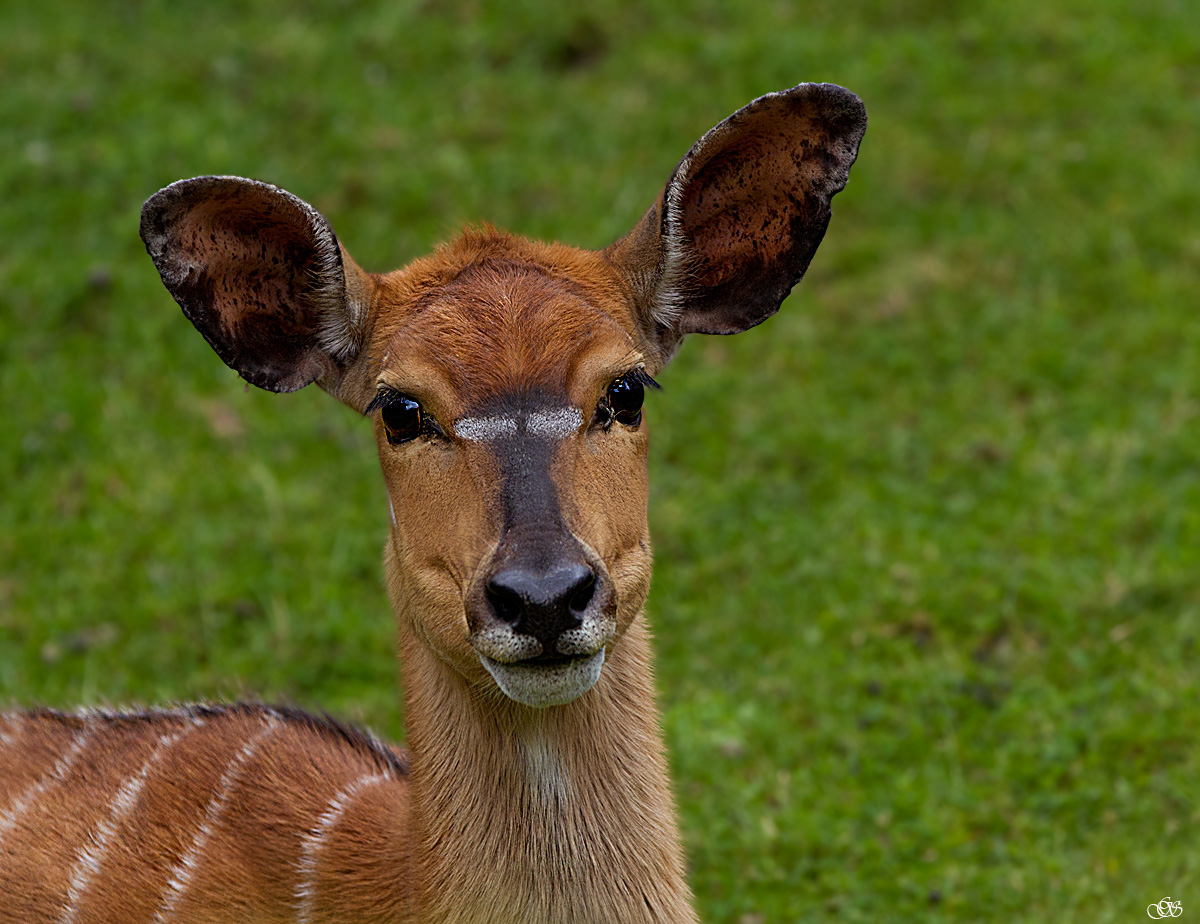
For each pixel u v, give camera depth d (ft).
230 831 23.27
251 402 43.39
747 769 33.01
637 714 21.57
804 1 57.41
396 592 22.17
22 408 42.34
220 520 39.78
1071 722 32.86
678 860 21.97
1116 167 49.42
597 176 50.31
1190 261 46.21
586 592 18.63
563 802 20.92
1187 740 32.24
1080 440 40.88
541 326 20.40
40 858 24.02
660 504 40.04
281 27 57.00
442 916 21.25
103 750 25.18
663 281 22.35
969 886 29.45
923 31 55.93
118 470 40.91
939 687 34.06
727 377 43.80
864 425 42.19
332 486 40.93
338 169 50.60
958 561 37.29
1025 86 53.01
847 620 36.14
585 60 56.03
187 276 21.26
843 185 21.99
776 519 39.29
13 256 46.85
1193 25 55.16
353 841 22.47
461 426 20.06
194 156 50.52
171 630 37.04
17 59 54.65
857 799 31.86
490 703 20.70
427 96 53.98
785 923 29.32
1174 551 36.99
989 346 44.24
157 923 23.13
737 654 35.78
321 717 26.11
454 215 48.96
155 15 57.57
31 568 38.32
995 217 48.39
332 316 22.03
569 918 21.04
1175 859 29.48
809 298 46.55
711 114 52.54
